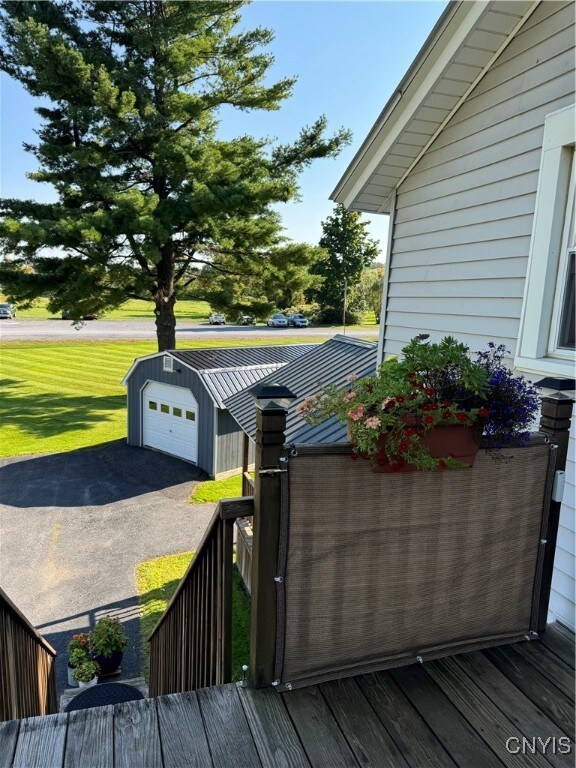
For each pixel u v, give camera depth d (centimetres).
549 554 244
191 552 866
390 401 183
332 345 892
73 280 1441
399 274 485
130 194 1351
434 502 210
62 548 870
